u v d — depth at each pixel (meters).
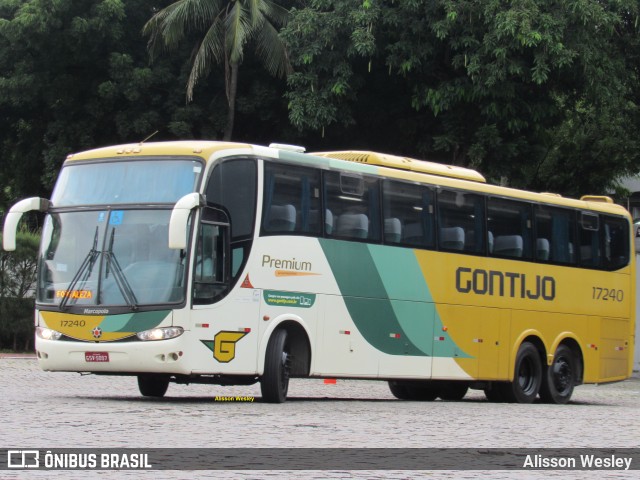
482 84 34.84
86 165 20.48
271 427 15.73
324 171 21.91
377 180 23.22
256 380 20.97
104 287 19.41
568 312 27.89
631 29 39.50
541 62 33.69
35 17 37.81
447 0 34.38
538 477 11.72
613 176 45.88
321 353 21.58
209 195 19.56
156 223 19.47
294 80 36.62
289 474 11.16
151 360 18.95
